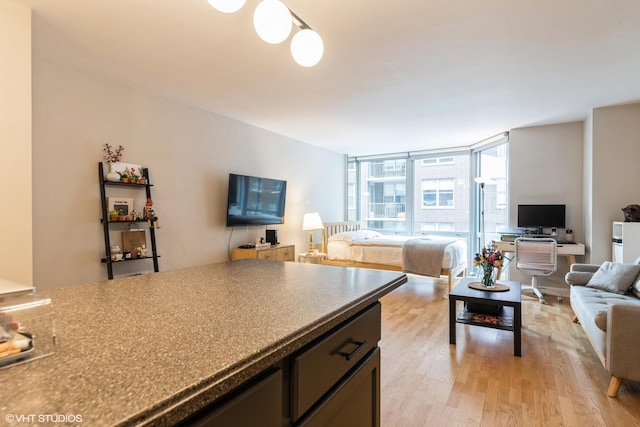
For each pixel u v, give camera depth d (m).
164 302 1.05
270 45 2.44
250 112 4.14
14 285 0.83
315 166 6.21
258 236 4.91
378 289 1.24
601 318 2.19
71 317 0.91
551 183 4.71
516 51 2.52
